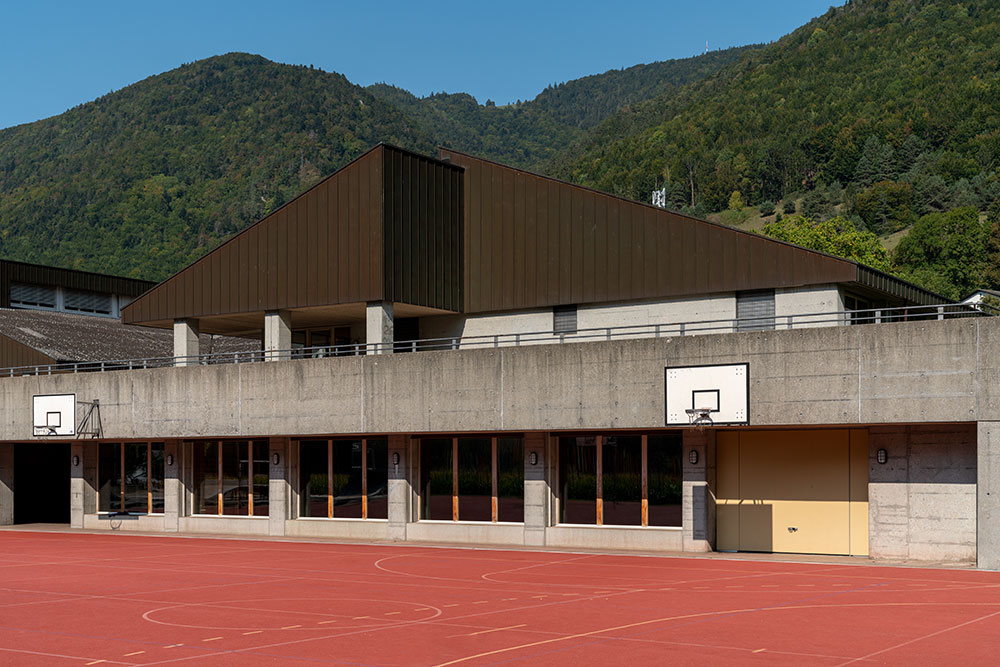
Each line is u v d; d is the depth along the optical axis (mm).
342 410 35219
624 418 30219
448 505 35688
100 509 44219
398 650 15461
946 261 144125
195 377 38688
